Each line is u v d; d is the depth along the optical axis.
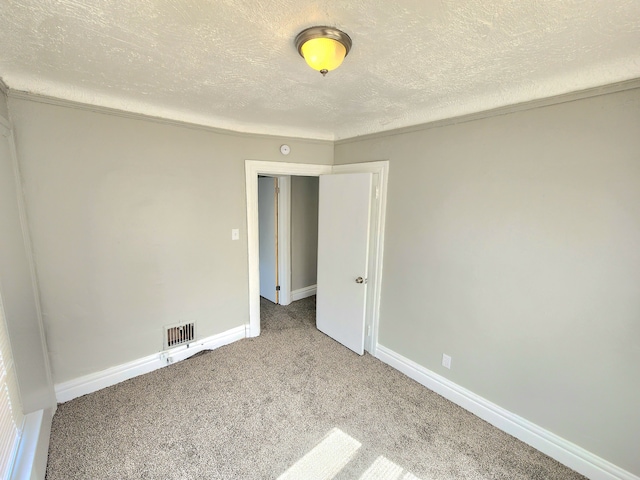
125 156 2.18
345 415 2.09
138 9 1.05
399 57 1.40
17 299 1.59
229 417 2.04
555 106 1.62
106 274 2.21
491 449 1.83
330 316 3.18
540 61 1.42
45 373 1.92
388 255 2.62
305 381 2.46
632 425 1.52
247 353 2.87
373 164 2.66
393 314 2.63
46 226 1.92
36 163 1.84
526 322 1.83
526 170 1.75
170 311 2.59
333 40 1.18
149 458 1.71
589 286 1.59
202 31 1.19
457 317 2.18
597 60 1.40
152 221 2.37
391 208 2.55
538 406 1.83
